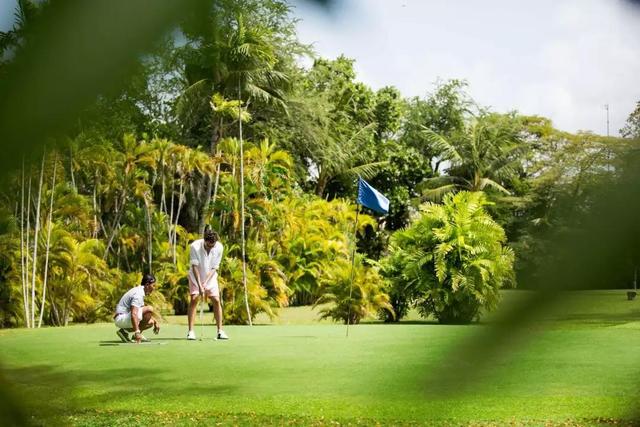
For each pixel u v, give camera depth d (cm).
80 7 47
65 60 48
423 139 4294
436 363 53
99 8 47
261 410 494
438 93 4181
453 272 1520
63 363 722
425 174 4144
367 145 3847
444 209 1577
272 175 2034
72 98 48
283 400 527
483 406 441
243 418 471
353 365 677
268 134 2970
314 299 2472
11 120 48
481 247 1513
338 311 1631
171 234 2100
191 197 2455
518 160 3722
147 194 1995
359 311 1614
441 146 3981
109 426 446
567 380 545
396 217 4050
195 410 500
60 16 47
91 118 50
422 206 1612
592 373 575
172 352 835
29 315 1580
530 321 47
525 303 48
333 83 3700
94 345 922
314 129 3231
